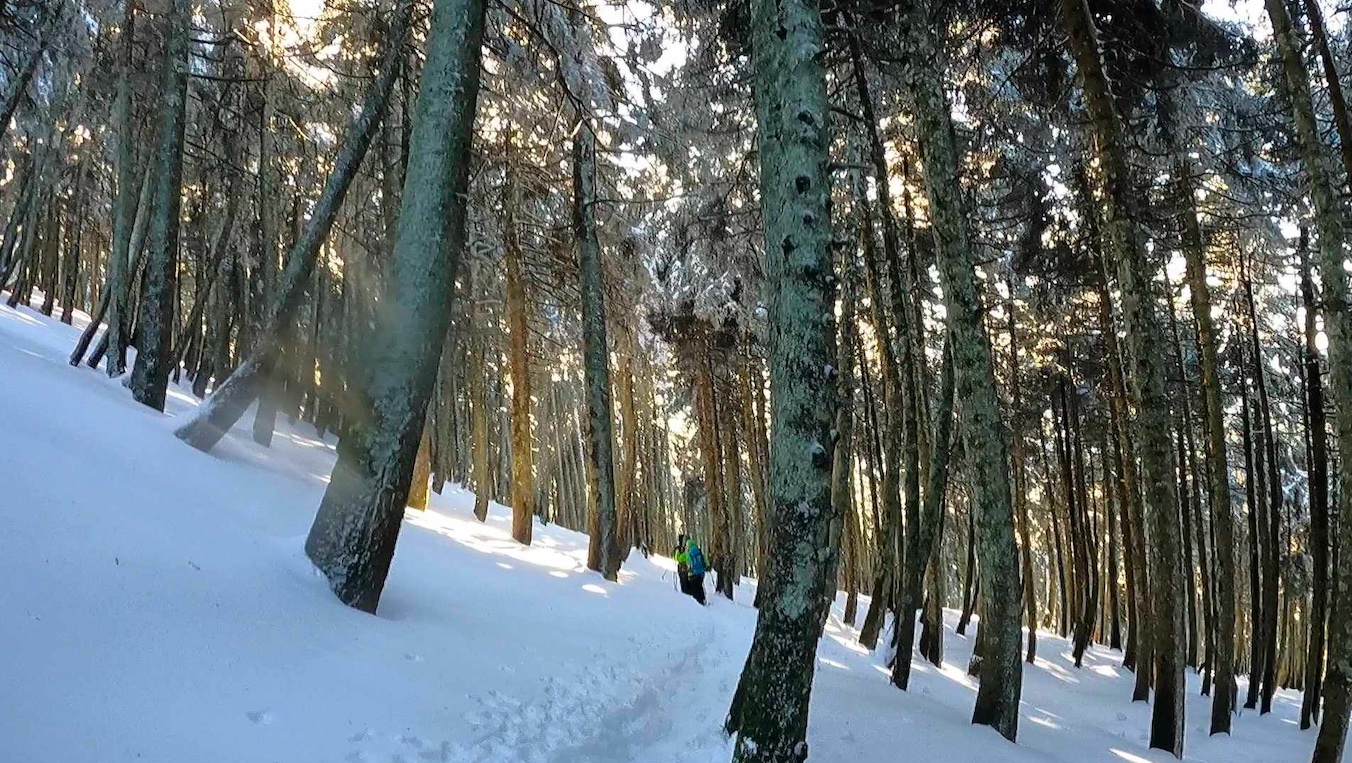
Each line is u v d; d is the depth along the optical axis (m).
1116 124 9.66
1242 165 12.86
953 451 18.67
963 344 8.28
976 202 14.05
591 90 12.35
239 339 19.48
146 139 15.78
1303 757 11.92
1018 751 7.50
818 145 5.31
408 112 12.73
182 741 3.49
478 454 17.58
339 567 6.17
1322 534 14.99
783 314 5.22
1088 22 9.72
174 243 11.96
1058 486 29.61
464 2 6.62
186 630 4.46
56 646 3.75
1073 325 19.27
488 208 14.70
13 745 2.95
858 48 10.27
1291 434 22.83
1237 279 17.84
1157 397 9.64
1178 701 9.74
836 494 13.60
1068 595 32.31
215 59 13.88
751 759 4.93
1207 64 10.84
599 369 14.33
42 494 5.41
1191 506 27.48
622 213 16.33
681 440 38.75
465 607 7.89
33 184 18.55
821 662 10.69
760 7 5.75
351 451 6.28
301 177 17.38
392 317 6.32
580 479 37.69
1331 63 9.24
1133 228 9.59
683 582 16.84
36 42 14.02
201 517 6.65
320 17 12.67
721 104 12.38
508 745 4.80
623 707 6.43
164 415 11.20
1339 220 8.71
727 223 13.84
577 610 10.09
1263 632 19.22
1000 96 12.56
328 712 4.29
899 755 6.48
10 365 9.55
